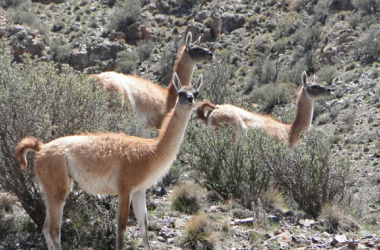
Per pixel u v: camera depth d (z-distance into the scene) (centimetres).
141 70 4709
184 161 1759
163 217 1196
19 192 1058
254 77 4256
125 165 933
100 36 5234
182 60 1752
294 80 4166
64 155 912
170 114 1005
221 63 3553
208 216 1202
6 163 1041
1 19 5188
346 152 2833
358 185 2339
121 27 5353
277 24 5069
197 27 5100
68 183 924
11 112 1032
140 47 4969
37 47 4762
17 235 1055
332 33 4538
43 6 5878
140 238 1070
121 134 1002
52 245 900
